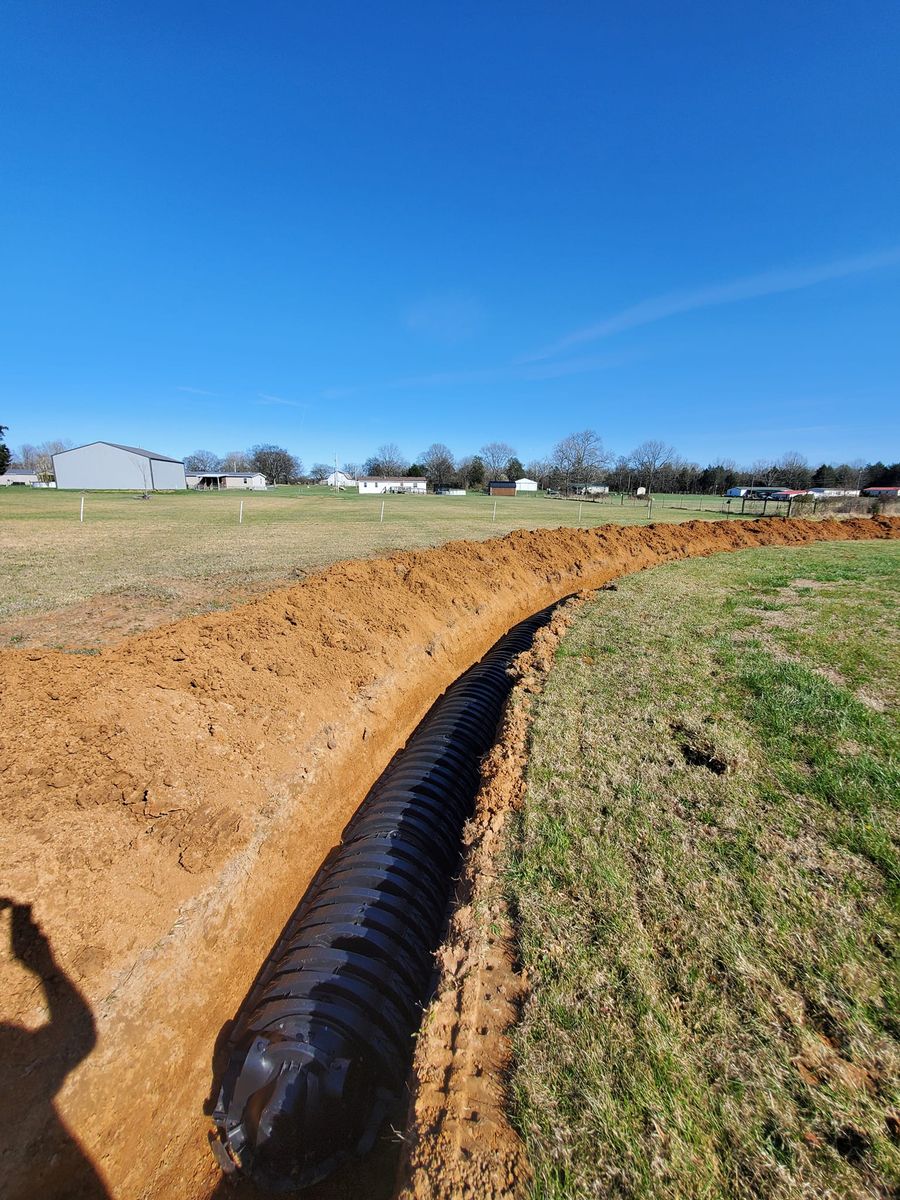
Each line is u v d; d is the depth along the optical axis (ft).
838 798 10.62
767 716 14.20
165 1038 7.89
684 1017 6.37
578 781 11.31
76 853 8.34
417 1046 6.45
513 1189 4.89
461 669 23.94
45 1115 6.34
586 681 16.76
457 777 13.23
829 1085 5.63
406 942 8.89
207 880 9.64
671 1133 5.26
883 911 7.89
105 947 7.81
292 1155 6.92
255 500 143.95
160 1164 7.14
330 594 20.94
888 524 78.64
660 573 38.24
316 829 12.80
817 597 29.30
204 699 12.89
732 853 9.12
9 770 8.77
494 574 32.50
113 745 10.08
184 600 26.78
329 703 15.62
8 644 19.76
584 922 7.75
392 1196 5.38
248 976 9.64
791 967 6.99
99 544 47.42
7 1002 6.73
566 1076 5.77
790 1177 4.90
